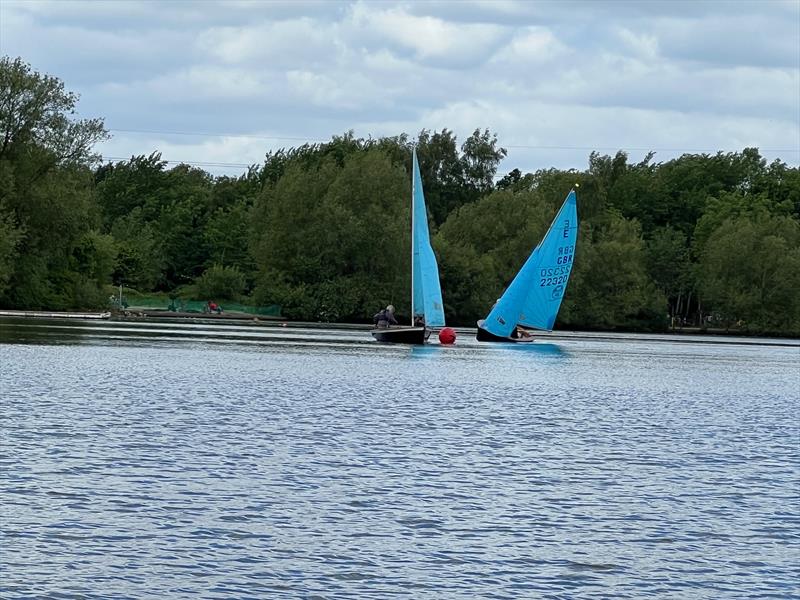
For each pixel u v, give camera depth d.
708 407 121.75
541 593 47.75
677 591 48.78
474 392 126.69
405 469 72.75
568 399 124.12
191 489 63.50
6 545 50.72
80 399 102.06
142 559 49.75
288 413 98.62
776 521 61.84
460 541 55.12
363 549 53.00
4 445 74.12
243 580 47.62
